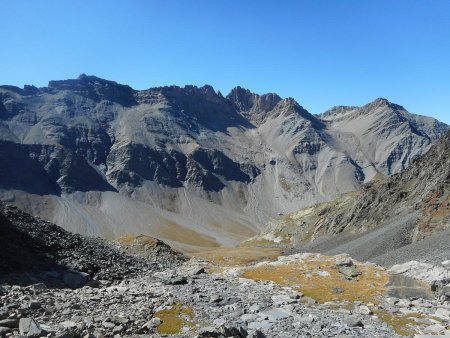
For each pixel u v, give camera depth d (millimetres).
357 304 36312
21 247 53969
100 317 27641
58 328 23688
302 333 28297
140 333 26141
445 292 36844
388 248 96188
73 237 67688
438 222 90688
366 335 28438
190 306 33219
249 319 31031
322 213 190125
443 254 61312
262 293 39375
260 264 56500
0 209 62594
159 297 36156
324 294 39688
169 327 27766
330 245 142500
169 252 94625
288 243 185625
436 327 29469
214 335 24375
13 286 38438
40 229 62781
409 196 137500
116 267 61062
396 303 36750
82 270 54719
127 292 38219
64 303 31688
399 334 28938
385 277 45219
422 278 42031
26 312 27312
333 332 28828
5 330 21938
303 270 50281
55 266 53281
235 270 53219
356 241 119188
